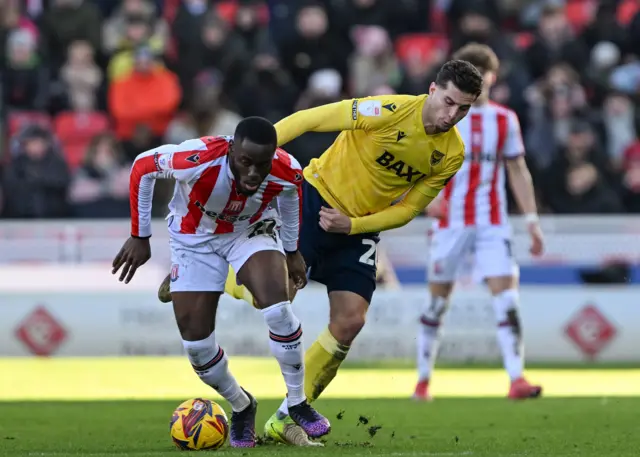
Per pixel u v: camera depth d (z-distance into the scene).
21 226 45.81
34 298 45.19
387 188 23.64
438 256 33.44
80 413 29.22
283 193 20.92
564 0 65.88
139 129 54.47
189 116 53.72
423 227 46.81
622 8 66.62
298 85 57.09
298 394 21.77
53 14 59.44
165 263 46.66
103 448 21.97
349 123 22.69
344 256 23.64
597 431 25.58
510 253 33.41
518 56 56.97
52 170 50.66
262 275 20.92
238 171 19.64
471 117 32.97
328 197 24.03
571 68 59.16
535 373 41.94
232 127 50.44
